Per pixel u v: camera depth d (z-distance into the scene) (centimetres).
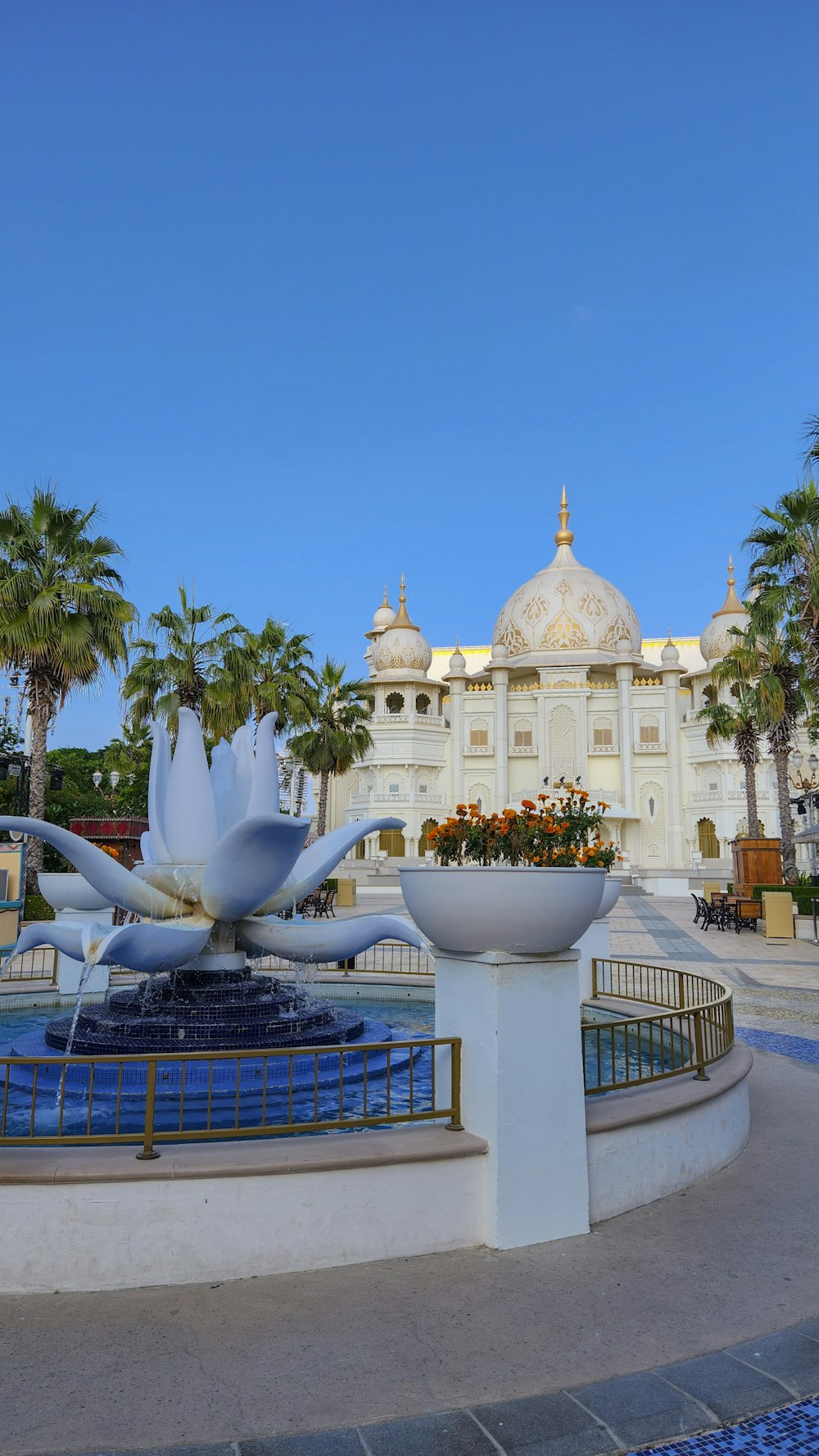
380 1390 387
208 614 3180
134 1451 346
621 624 7294
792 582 2586
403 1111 759
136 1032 876
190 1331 436
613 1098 642
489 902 529
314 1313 453
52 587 2705
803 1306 465
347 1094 820
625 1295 474
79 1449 348
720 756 6328
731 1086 700
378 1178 518
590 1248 533
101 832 2861
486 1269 502
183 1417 367
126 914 2033
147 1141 512
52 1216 485
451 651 8894
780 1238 550
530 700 6888
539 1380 396
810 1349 425
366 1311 455
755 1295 476
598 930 1259
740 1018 1351
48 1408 372
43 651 2675
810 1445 359
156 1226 489
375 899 4688
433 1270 502
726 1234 556
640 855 6612
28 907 2717
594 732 6788
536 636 7256
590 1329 439
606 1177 587
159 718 1040
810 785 4906
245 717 3181
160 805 1012
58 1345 422
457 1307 460
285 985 1109
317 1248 505
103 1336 431
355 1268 505
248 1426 362
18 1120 729
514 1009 545
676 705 6694
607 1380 397
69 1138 521
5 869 2456
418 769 6838
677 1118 640
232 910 910
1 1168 489
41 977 1530
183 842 963
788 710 3325
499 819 925
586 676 6912
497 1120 533
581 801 975
